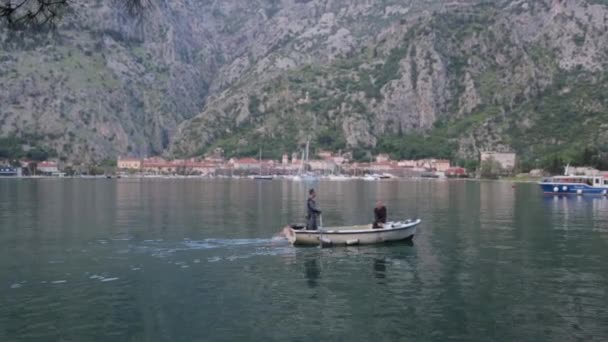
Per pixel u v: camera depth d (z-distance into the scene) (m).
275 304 32.12
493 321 28.97
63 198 126.44
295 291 34.97
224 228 66.19
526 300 32.81
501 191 174.38
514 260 45.03
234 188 195.75
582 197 136.12
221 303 32.25
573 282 37.19
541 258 45.97
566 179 153.62
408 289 35.47
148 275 39.22
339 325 28.41
